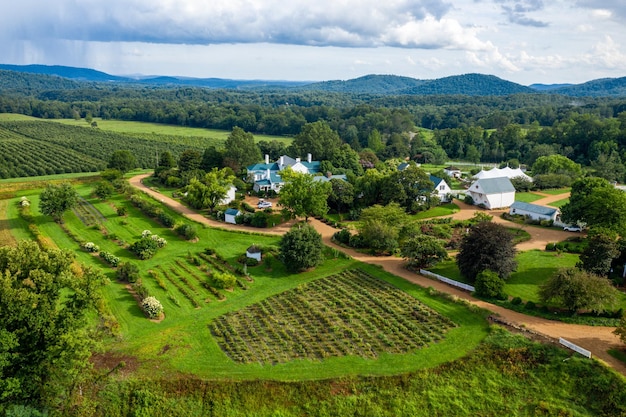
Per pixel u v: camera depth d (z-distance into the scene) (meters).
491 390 45.56
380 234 80.06
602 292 53.84
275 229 96.81
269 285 69.50
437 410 44.16
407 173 106.75
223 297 65.31
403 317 58.34
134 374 47.97
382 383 46.53
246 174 141.88
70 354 41.34
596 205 81.25
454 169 163.12
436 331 54.94
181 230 90.31
